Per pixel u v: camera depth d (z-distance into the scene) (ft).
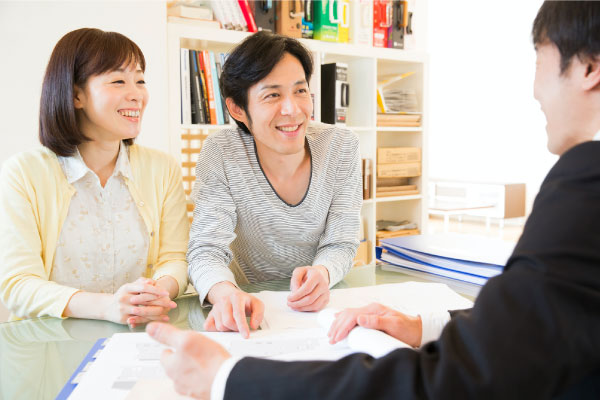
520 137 20.07
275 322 2.94
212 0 7.95
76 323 3.09
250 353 2.43
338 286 3.75
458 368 1.28
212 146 4.18
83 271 4.00
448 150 22.66
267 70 3.55
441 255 3.91
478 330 1.31
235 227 4.33
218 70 7.88
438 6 22.11
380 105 10.18
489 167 21.17
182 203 4.40
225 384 1.47
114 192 4.09
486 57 20.86
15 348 2.66
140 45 7.06
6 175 3.80
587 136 1.57
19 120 6.52
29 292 3.34
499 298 1.34
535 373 1.24
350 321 2.48
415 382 1.31
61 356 2.56
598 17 1.45
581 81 1.52
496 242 4.42
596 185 1.37
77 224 3.94
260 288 3.79
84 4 6.70
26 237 3.65
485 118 21.15
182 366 1.57
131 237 4.14
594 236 1.31
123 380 2.15
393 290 3.50
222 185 4.08
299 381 1.41
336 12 9.10
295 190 4.20
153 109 7.22
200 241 3.86
